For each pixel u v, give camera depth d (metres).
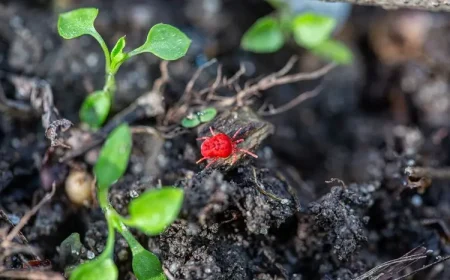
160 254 0.07
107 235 0.08
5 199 0.08
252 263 0.08
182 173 0.08
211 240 0.07
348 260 0.08
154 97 0.08
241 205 0.07
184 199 0.07
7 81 0.09
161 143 0.08
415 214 0.08
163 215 0.06
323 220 0.07
